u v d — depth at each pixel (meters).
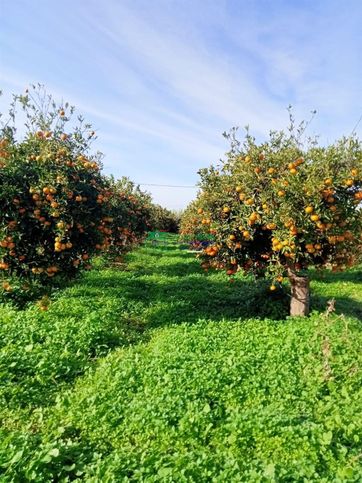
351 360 5.84
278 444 4.11
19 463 3.68
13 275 8.09
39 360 6.15
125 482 3.55
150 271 15.96
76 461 4.02
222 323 8.05
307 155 7.54
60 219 7.38
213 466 3.82
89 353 6.81
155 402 4.85
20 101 7.85
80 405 5.04
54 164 7.69
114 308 9.44
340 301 11.27
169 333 7.66
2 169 7.23
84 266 8.59
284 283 12.39
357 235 7.44
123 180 17.33
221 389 5.24
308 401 5.02
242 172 7.91
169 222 44.31
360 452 4.02
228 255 8.50
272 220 7.36
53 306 8.88
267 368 5.77
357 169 7.00
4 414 4.87
